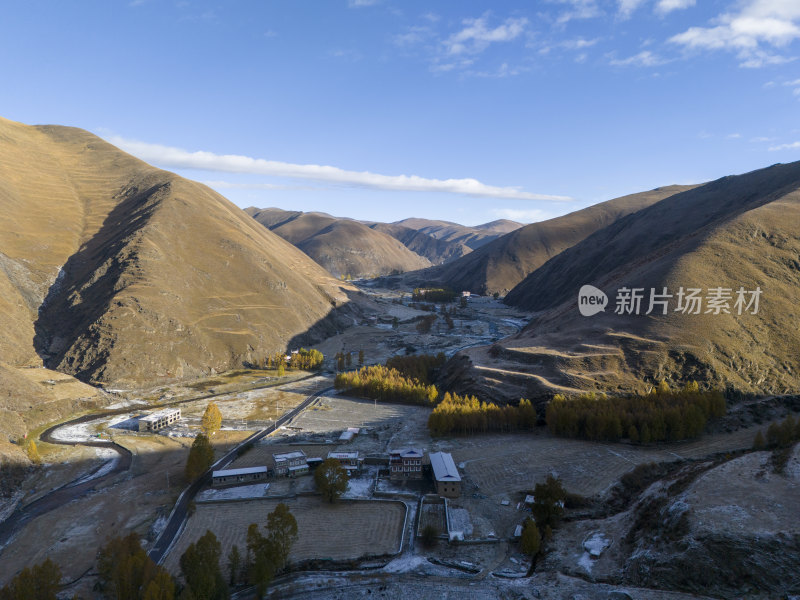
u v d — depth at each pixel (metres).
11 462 109.88
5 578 74.69
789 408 126.12
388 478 108.06
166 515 92.31
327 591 70.81
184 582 70.38
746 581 60.03
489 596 68.25
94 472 113.44
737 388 131.00
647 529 75.12
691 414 116.31
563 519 88.38
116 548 69.56
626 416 119.88
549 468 107.25
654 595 61.88
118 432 138.38
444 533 85.50
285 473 109.75
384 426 144.12
